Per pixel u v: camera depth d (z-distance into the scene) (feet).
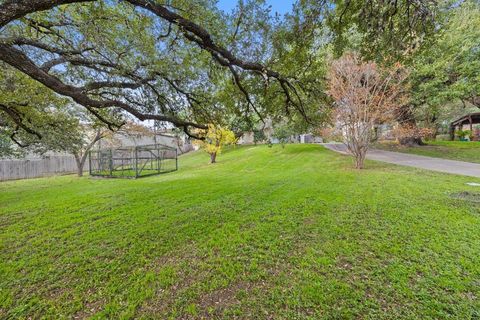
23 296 7.64
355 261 9.07
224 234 12.18
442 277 7.82
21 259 10.06
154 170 54.34
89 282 8.34
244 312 6.73
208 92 15.28
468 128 75.92
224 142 56.95
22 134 23.63
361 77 30.37
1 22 5.95
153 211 16.74
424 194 17.85
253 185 25.25
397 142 52.54
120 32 11.70
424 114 46.19
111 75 12.28
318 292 7.38
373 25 10.23
